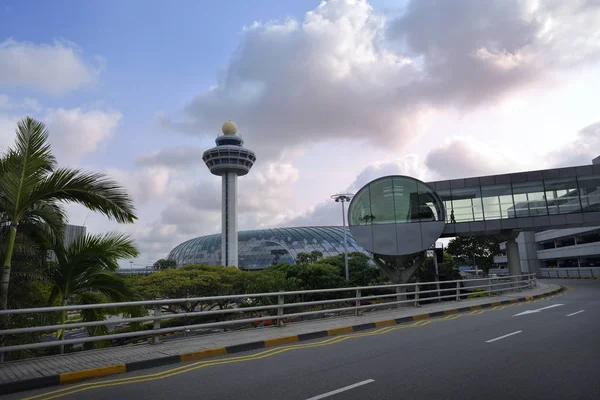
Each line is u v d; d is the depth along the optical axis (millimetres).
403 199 26328
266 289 33531
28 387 6551
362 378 6832
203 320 36469
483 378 6680
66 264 11133
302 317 25188
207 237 159500
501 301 20172
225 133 135875
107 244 11414
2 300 8531
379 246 26047
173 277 40219
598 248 53781
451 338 10570
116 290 11578
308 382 6660
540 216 28766
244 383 6680
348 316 14711
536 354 8352
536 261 73750
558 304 19000
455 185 30625
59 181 9211
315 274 39469
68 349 14070
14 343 9422
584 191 28484
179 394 6152
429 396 5828
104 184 9578
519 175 29703
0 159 9000
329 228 142250
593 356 8039
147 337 25750
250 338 10352
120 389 6492
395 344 9914
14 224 8984
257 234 139625
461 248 50656
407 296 28172
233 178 127250
